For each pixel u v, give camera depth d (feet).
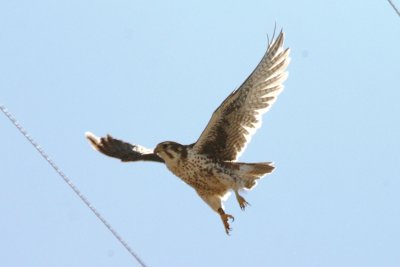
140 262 35.01
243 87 51.72
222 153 52.39
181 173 52.29
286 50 52.39
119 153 58.59
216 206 52.03
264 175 51.34
